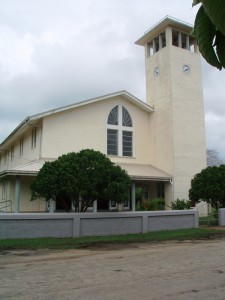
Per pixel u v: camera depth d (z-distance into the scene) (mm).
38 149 23531
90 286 7160
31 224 14508
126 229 16750
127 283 7406
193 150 26875
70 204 20500
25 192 22500
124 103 27156
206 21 2018
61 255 11125
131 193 25281
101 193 15797
